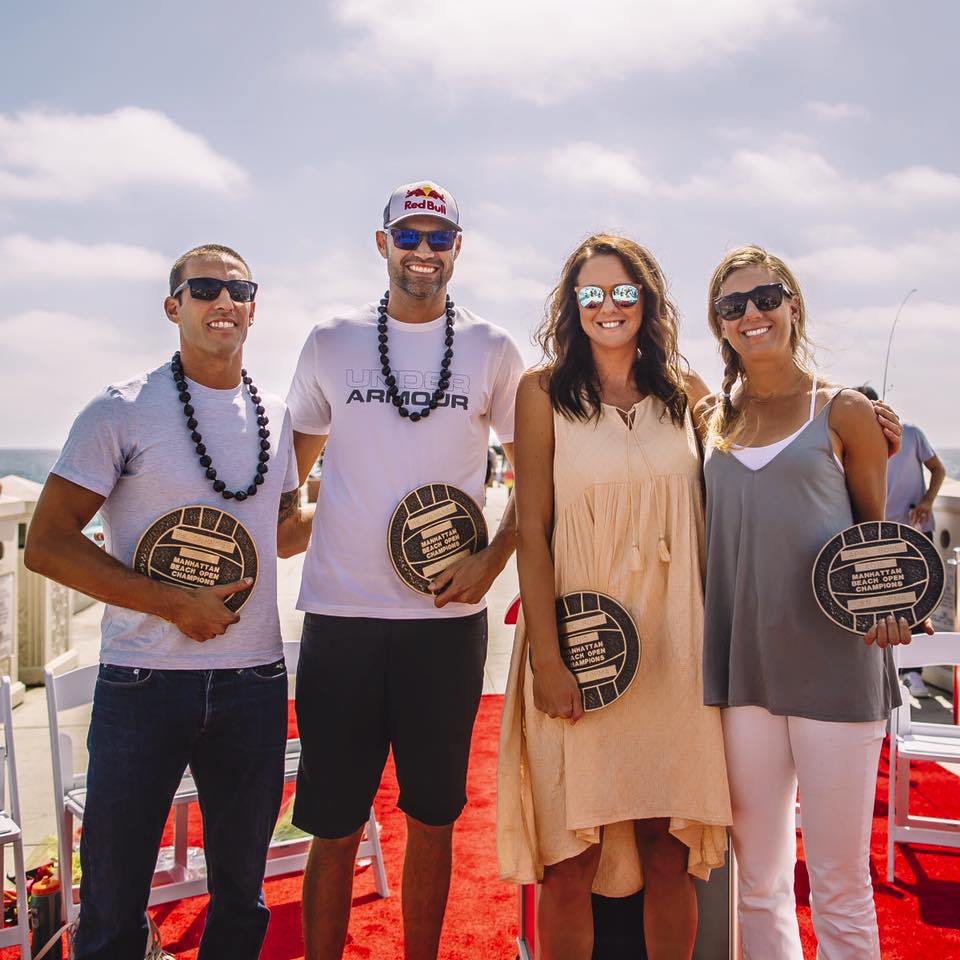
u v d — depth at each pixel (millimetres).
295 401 2787
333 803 2557
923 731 3635
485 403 2738
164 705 2178
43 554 2129
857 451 2189
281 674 2379
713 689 2219
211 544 2240
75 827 3893
